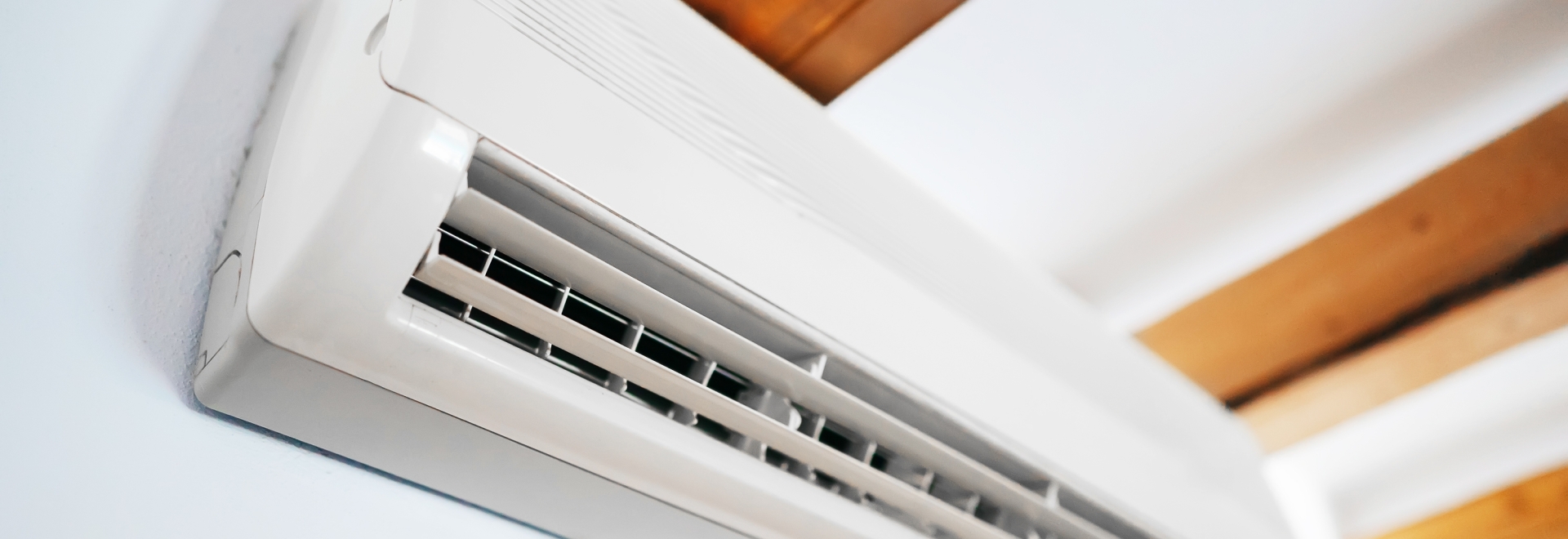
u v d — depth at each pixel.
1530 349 1.82
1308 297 1.65
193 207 0.73
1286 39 1.30
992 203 1.48
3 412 0.61
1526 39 1.32
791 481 0.75
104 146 0.71
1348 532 2.14
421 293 0.62
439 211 0.56
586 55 0.70
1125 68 1.32
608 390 0.66
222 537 0.65
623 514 0.72
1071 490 0.98
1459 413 1.97
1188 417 1.44
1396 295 1.65
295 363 0.56
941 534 0.89
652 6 0.90
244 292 0.56
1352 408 1.85
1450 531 2.08
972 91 1.32
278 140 0.66
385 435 0.63
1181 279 1.62
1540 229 1.54
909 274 0.92
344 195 0.53
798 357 0.76
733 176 0.76
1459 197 1.52
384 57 0.57
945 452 0.83
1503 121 1.42
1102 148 1.42
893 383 0.81
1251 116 1.40
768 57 1.22
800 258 0.77
